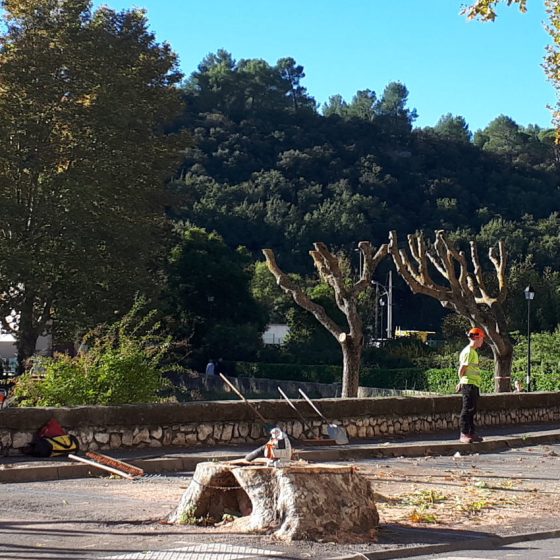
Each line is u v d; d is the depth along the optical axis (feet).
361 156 458.09
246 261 253.24
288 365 205.77
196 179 423.64
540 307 200.23
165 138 168.55
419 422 66.28
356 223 386.32
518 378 140.87
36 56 148.15
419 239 94.89
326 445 57.00
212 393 184.24
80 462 44.21
